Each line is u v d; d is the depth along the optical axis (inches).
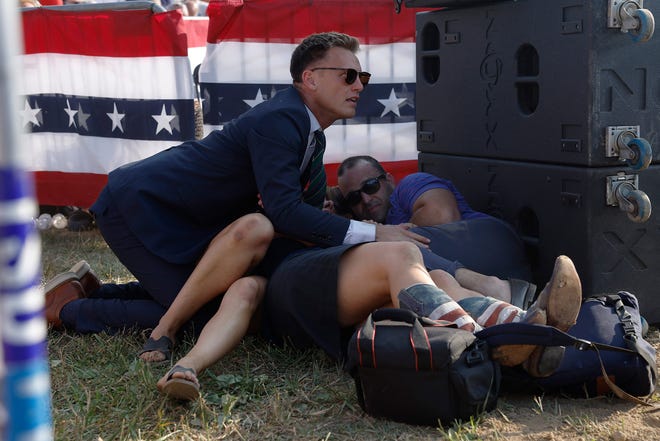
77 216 249.8
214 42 223.5
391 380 98.3
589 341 106.7
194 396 106.7
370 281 113.1
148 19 225.1
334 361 122.3
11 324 41.6
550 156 139.5
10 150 40.9
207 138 134.4
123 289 147.2
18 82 41.4
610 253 134.3
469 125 159.0
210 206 132.3
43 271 193.9
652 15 130.6
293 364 123.6
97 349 130.7
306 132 128.6
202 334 115.7
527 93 146.6
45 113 238.7
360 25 227.3
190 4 378.6
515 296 124.0
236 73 224.5
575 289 100.6
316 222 126.0
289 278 120.3
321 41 130.7
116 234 134.3
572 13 132.2
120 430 101.2
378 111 232.1
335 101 131.6
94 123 234.8
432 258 129.4
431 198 150.9
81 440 99.1
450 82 162.6
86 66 233.0
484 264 139.8
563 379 106.7
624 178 132.9
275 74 225.8
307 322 119.2
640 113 133.8
